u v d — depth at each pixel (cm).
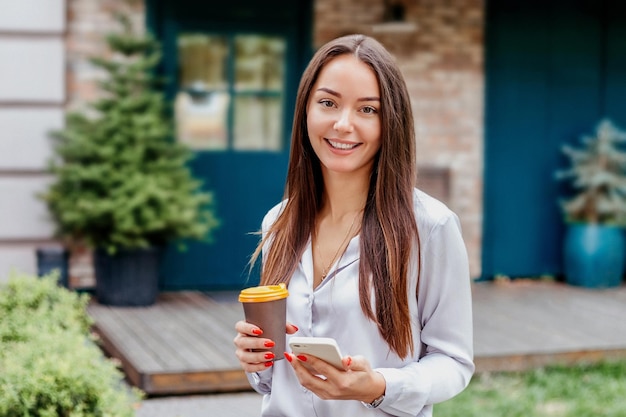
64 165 677
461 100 805
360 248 196
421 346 203
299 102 206
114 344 555
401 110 196
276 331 190
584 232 811
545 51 826
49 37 696
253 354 189
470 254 820
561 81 833
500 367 560
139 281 677
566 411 493
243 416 452
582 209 821
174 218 661
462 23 800
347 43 198
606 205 804
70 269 718
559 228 842
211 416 451
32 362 338
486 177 818
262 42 759
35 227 702
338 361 176
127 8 720
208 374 492
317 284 205
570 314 691
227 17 748
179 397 489
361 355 194
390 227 194
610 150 803
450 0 795
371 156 199
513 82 819
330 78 195
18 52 691
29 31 691
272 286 194
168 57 739
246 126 763
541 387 536
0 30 687
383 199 196
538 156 831
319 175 211
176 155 698
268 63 762
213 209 761
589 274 809
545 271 842
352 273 197
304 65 763
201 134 755
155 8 730
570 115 838
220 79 754
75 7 707
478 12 803
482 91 810
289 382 204
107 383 346
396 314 192
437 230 196
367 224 197
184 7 739
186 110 750
